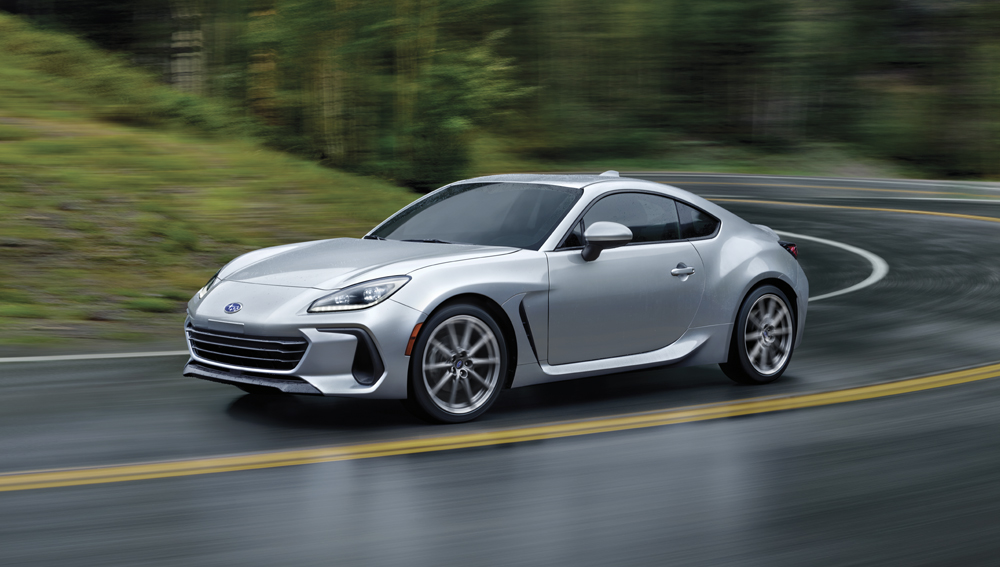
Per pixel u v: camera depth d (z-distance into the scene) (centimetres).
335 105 2392
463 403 482
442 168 2416
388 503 366
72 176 1326
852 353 707
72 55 2450
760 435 473
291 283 482
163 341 725
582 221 529
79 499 364
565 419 496
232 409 506
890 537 340
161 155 1639
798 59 5075
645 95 4938
